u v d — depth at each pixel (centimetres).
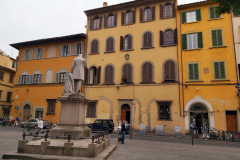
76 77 1044
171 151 1098
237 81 2092
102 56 2730
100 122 2283
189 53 2330
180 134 2020
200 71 2248
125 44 2677
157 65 2434
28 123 2570
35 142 835
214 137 1883
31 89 3027
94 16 2905
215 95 2147
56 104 2830
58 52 2986
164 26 2503
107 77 2645
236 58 2147
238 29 2198
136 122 2391
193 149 1213
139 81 2478
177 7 2442
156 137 1978
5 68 3416
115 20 2764
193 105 2208
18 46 3272
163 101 2292
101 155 786
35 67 3080
